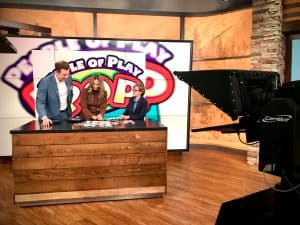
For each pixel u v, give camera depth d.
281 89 1.32
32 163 3.08
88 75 5.08
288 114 1.20
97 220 2.86
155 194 3.45
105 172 3.25
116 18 5.88
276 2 4.46
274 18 4.50
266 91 1.49
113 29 5.90
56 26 5.72
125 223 2.80
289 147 1.20
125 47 5.16
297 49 4.79
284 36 4.65
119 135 3.24
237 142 5.66
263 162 1.31
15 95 4.91
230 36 5.61
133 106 4.11
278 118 1.23
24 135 3.04
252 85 1.45
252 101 1.44
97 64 5.10
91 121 3.68
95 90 3.89
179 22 6.03
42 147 3.08
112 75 5.16
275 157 1.26
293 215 1.36
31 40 4.85
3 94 4.88
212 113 5.91
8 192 3.61
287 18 4.47
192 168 4.74
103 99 3.93
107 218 2.90
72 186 3.19
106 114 5.19
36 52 4.88
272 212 1.50
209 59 5.93
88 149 3.18
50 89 3.45
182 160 5.25
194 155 5.61
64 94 3.56
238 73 1.38
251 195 1.56
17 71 4.87
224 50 5.71
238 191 3.69
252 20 4.79
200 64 6.05
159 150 3.37
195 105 6.07
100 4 5.55
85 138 3.16
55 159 3.12
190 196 3.51
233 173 4.46
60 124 3.44
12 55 4.82
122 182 3.31
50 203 3.20
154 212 3.05
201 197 3.48
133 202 3.30
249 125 1.47
